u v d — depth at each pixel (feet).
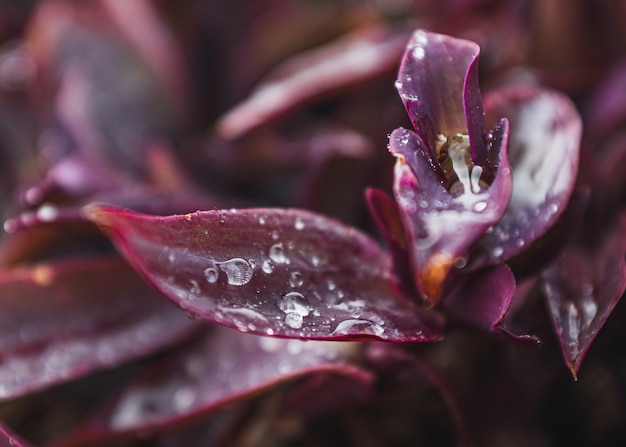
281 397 1.06
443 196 0.82
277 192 1.25
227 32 1.34
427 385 0.97
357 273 0.89
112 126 1.26
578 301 0.94
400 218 0.89
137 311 1.05
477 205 0.82
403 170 0.82
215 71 1.32
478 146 0.82
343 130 1.21
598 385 1.14
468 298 0.89
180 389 1.00
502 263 0.88
